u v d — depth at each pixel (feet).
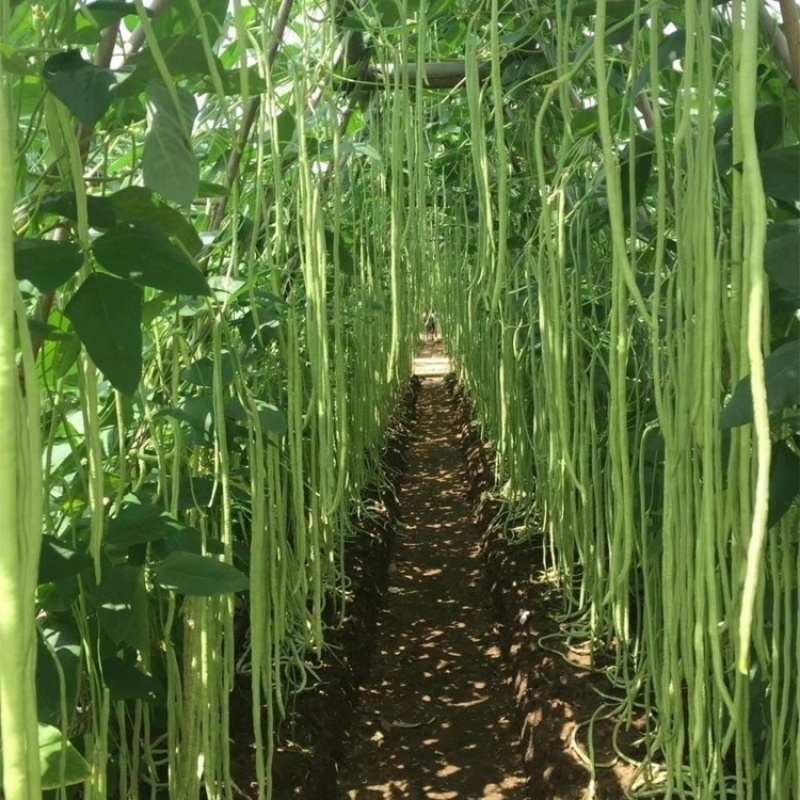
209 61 2.77
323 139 7.10
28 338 2.10
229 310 5.57
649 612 4.94
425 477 17.17
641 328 5.94
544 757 6.14
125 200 3.17
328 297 8.89
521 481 10.54
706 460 2.90
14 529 1.84
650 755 5.19
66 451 4.39
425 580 11.44
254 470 4.31
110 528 3.43
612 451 3.76
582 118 5.16
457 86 6.98
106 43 3.10
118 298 2.60
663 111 5.30
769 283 3.34
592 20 6.15
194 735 4.36
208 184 3.94
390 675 8.66
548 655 7.19
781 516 3.35
